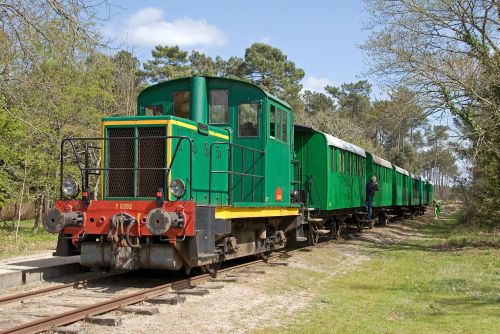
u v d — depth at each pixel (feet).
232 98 37.63
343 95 219.00
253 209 36.22
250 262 40.68
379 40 56.49
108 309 23.79
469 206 86.74
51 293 28.17
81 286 30.50
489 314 26.63
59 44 37.04
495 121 54.60
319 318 25.09
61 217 30.04
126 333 20.75
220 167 36.22
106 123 31.94
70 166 61.62
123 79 78.48
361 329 23.13
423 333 22.74
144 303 25.95
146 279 33.27
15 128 54.80
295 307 27.50
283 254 46.70
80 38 35.78
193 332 21.36
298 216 47.98
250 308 26.35
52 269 33.96
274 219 43.09
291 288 32.83
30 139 56.75
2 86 41.04
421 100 55.93
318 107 198.18
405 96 56.54
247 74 167.63
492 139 56.18
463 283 35.42
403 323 24.61
